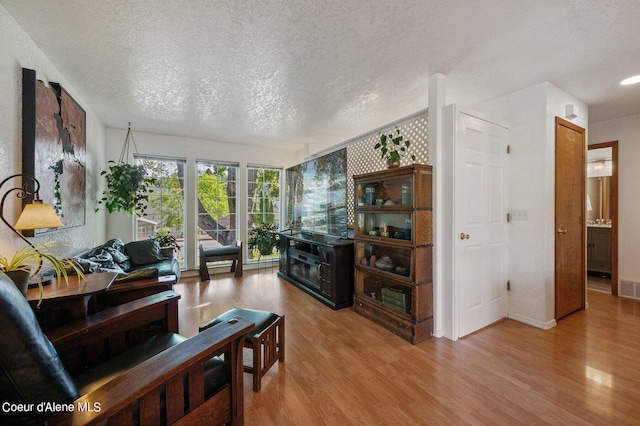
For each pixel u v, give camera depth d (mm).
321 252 3371
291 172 4797
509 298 2807
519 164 2717
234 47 1978
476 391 1674
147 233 4391
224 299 3436
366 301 2861
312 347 2227
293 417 1478
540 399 1598
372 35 1834
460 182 2367
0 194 1550
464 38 1860
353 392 1676
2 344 692
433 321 2438
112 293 1865
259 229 5129
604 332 2461
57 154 2176
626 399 1589
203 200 4820
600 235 4453
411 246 2354
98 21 1689
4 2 1514
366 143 3492
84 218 2910
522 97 2693
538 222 2582
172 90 2713
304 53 2057
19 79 1733
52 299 1371
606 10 1574
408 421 1445
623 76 2426
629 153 3414
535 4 1527
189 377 1044
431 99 2430
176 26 1740
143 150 4262
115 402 800
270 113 3398
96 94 2797
